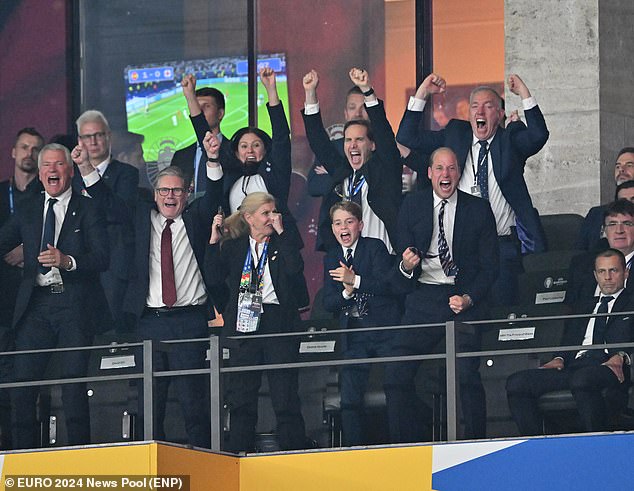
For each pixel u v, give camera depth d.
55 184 40.91
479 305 38.25
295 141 47.78
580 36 45.91
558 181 45.88
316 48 47.97
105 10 49.69
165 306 40.03
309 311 44.94
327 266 40.06
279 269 39.59
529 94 42.25
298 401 38.31
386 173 41.91
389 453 35.41
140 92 49.19
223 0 48.84
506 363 37.84
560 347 34.25
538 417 35.47
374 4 47.44
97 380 36.62
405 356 35.50
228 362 38.72
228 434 38.41
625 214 38.03
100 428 39.53
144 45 49.34
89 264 40.31
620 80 45.94
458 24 46.75
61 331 40.19
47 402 39.44
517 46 46.28
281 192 43.09
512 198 42.28
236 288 39.66
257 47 48.56
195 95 44.56
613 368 35.00
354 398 37.69
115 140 49.28
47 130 49.62
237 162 43.25
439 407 37.25
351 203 39.97
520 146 42.34
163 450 35.19
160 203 40.38
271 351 38.72
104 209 41.41
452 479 34.84
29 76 49.81
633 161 40.94
